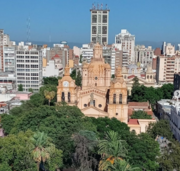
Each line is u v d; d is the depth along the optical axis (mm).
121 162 58688
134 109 135500
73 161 78250
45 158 67438
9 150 67562
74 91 110562
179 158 75062
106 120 98000
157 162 81188
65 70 111125
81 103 113500
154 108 172500
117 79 107562
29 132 77438
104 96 112375
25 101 133000
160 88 181875
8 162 69000
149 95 165500
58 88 110562
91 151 74562
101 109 113125
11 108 126750
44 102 136750
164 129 102062
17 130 86562
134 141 81625
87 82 121500
